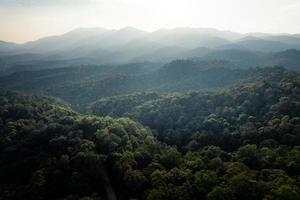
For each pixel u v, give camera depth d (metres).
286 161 129.38
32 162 147.25
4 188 135.75
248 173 119.06
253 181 108.75
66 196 120.44
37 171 133.38
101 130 167.62
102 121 186.88
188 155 151.25
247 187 106.62
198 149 173.62
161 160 143.25
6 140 172.62
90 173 132.12
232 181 109.56
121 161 137.00
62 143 155.75
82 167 133.50
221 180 116.88
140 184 122.31
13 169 146.88
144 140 177.25
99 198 119.06
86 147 149.25
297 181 112.12
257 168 135.75
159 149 163.12
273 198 98.75
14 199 127.62
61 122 192.88
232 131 189.25
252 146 148.00
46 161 141.62
